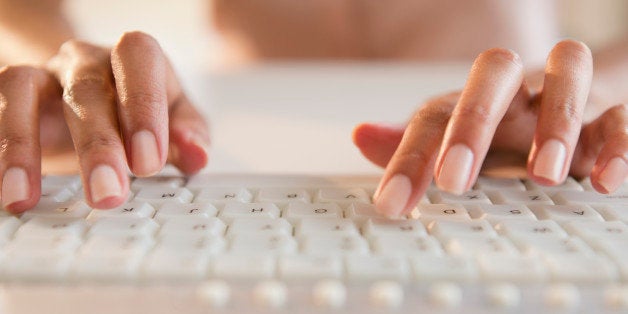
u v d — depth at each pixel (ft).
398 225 1.02
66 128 1.33
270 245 0.98
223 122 1.56
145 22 4.06
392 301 0.90
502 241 0.99
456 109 1.10
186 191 1.11
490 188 1.13
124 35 1.23
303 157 1.40
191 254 0.96
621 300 0.91
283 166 1.36
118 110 1.15
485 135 1.07
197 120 1.36
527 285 0.93
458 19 2.61
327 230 1.01
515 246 0.99
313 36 2.68
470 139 1.06
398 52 2.66
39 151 1.12
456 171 1.04
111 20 3.94
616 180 1.12
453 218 1.04
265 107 1.66
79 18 3.30
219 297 0.90
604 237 1.00
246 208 1.06
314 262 0.94
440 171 1.05
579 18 3.54
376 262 0.95
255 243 0.98
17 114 1.14
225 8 2.72
